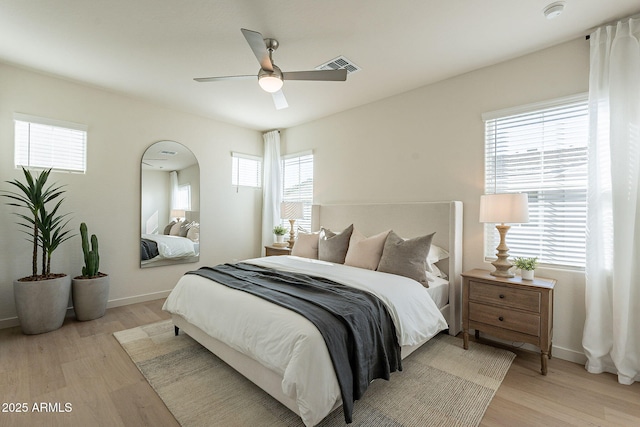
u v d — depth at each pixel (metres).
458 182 3.16
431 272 2.91
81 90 3.46
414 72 3.10
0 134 3.00
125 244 3.83
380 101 3.83
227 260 4.91
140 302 3.95
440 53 2.73
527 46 2.61
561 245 2.57
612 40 2.23
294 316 1.76
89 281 3.23
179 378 2.15
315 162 4.66
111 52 2.75
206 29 2.39
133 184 3.89
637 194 2.14
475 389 2.04
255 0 2.05
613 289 2.18
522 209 2.39
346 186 4.23
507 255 2.59
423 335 2.23
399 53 2.73
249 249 5.22
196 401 1.90
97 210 3.61
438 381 2.13
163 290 4.20
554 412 1.82
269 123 4.89
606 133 2.27
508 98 2.83
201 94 3.71
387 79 3.25
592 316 2.27
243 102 3.96
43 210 3.01
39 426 1.67
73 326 3.09
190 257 4.48
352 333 1.72
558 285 2.54
